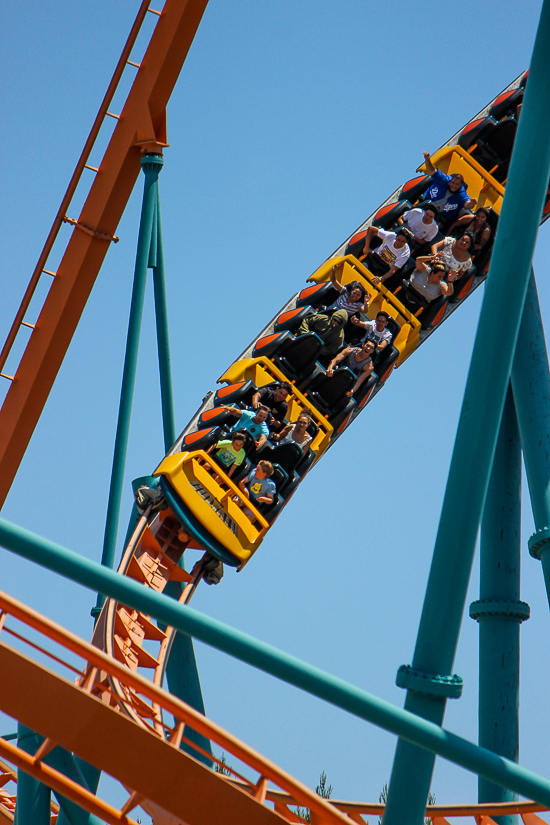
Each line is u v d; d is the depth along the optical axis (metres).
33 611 8.43
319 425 18.94
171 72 17.69
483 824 14.70
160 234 21.97
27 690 8.95
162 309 22.19
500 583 14.79
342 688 7.80
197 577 16.98
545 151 9.66
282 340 19.12
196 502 16.84
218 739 8.66
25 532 7.35
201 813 8.93
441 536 8.96
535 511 13.39
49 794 11.36
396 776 8.82
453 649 8.84
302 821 15.51
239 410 17.97
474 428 9.07
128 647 15.21
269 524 17.48
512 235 9.51
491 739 13.96
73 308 18.77
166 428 22.44
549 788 8.21
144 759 8.95
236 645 7.64
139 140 18.05
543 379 14.31
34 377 18.97
